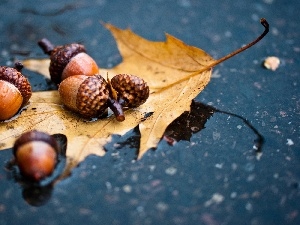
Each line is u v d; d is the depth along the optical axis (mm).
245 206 172
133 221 167
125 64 220
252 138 194
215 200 173
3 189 174
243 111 207
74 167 177
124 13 271
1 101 184
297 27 260
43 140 170
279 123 201
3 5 274
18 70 202
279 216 169
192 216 169
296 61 237
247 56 240
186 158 186
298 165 185
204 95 215
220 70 230
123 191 175
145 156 186
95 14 270
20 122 191
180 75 209
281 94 217
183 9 273
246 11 270
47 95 204
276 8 272
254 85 221
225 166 184
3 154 185
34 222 166
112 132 188
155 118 191
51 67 206
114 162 184
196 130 196
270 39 251
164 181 179
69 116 194
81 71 200
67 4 276
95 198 173
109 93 189
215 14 269
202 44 250
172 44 214
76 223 166
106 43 252
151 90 205
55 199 172
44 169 166
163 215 169
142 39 222
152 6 275
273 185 178
